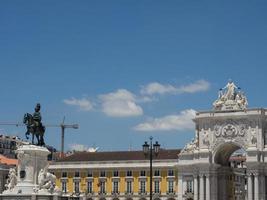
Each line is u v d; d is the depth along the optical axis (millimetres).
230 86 63469
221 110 62906
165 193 66875
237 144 61938
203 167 62500
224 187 64062
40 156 29359
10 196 27797
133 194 68438
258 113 60812
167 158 68250
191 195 64000
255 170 60312
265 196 60531
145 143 31312
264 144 61156
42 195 27406
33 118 29969
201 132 64062
